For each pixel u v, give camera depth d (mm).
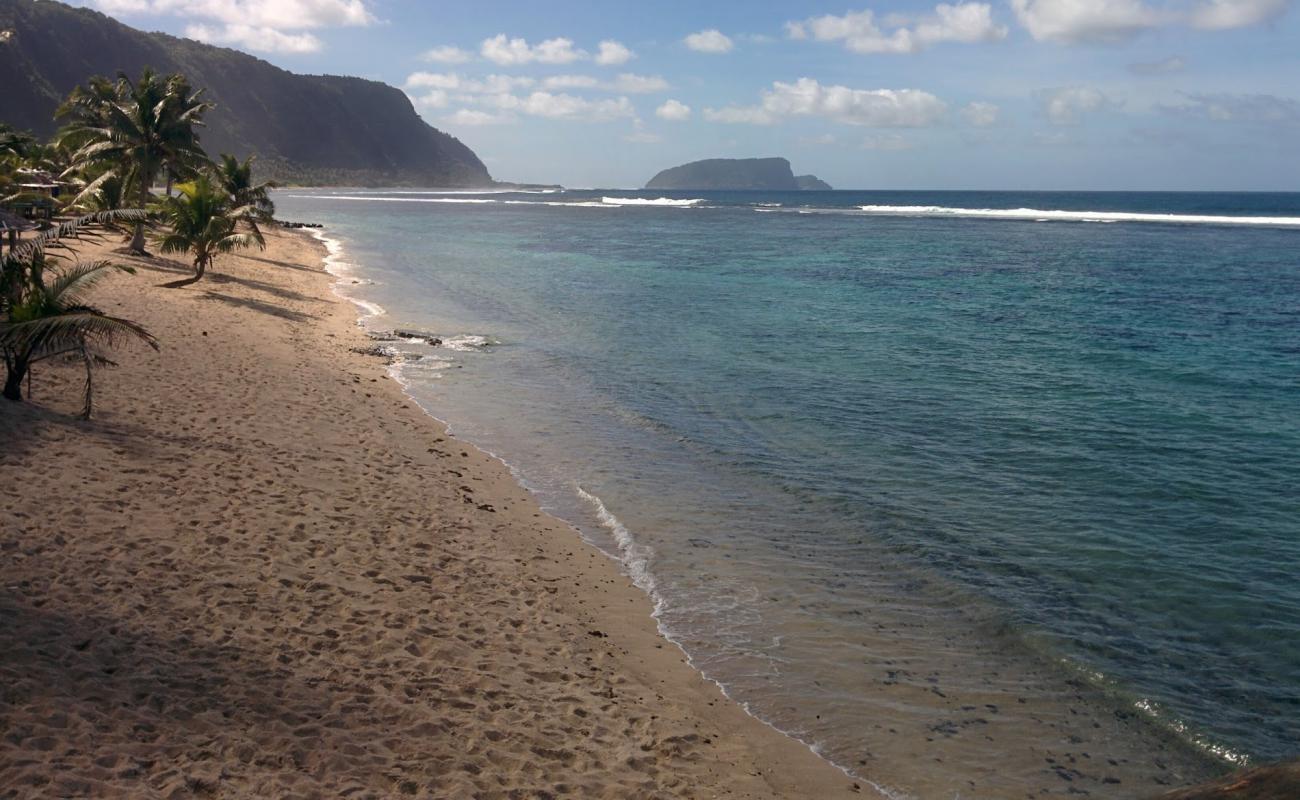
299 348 21875
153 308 22969
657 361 24734
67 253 30828
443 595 9422
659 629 9648
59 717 5961
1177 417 19188
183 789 5484
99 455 11297
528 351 25578
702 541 12133
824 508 13484
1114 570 11398
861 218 117500
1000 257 60500
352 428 15180
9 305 12891
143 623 7551
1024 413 19453
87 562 8445
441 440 15828
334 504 11398
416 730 6762
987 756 7590
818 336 29422
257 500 10914
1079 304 37938
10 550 8344
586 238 76625
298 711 6703
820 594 10617
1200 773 7398
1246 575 11258
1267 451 16672
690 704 8141
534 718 7336
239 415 14461
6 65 155625
